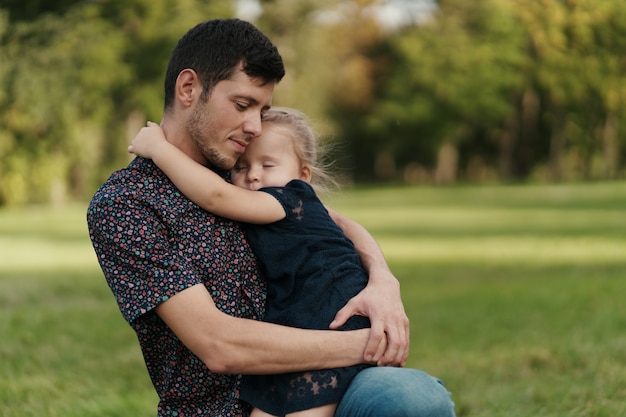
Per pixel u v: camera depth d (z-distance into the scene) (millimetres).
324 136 3102
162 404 2387
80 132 27859
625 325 6465
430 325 7211
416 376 2264
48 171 27234
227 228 2420
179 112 2457
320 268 2465
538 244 13883
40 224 19953
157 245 2301
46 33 26328
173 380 2361
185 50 2426
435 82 41312
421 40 41375
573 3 25594
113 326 6938
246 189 2527
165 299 2260
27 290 9047
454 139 43344
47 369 5250
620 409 4145
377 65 42781
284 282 2447
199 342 2256
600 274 9828
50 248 14320
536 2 28969
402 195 32250
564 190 31062
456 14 40938
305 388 2309
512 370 5324
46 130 26984
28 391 4586
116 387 4910
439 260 12242
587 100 30344
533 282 9383
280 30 36625
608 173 34312
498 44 35000
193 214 2381
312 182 2955
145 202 2340
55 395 4574
